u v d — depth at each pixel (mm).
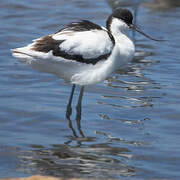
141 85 14695
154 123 11984
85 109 12766
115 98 13602
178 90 14289
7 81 14695
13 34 19375
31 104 12961
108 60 11852
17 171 9320
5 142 10703
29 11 22797
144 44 19125
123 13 12469
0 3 23688
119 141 10938
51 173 9281
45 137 11078
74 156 10086
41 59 11438
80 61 11609
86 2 24797
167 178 9250
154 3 25062
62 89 14242
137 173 9414
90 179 8711
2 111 12398
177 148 10609
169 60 17266
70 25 11961
